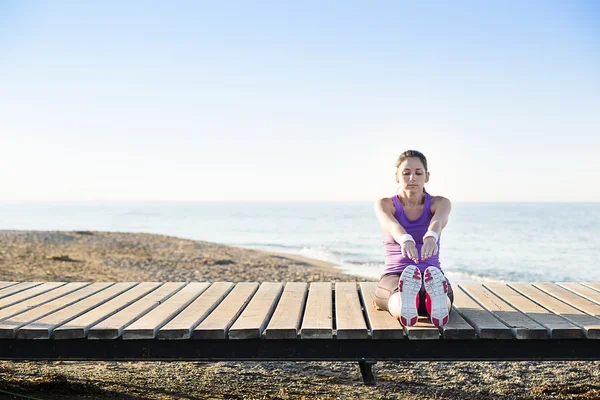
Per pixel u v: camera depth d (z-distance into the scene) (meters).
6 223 91.12
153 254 21.98
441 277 3.93
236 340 3.97
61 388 4.79
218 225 85.56
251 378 5.35
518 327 3.88
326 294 5.32
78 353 4.00
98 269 15.98
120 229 70.94
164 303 4.92
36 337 3.95
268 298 5.09
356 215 147.38
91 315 4.39
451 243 40.62
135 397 4.67
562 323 4.03
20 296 5.29
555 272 23.06
